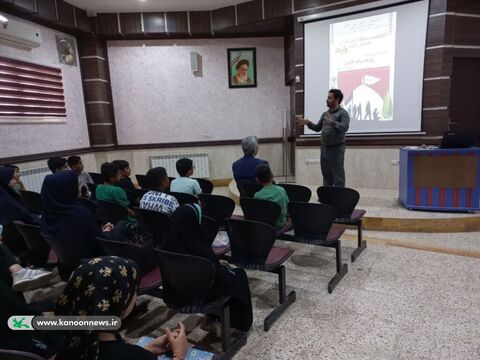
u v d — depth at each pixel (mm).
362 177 5191
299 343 1851
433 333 1879
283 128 6660
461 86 4766
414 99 4699
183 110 6668
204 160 6707
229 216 2787
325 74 5270
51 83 5359
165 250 1742
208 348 1850
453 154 3641
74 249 1802
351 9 4891
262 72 6621
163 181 2598
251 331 1972
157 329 2041
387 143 4926
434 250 3064
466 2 4438
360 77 5016
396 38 4695
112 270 866
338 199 2846
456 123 4855
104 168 2908
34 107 5023
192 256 1496
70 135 5812
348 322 2023
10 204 2404
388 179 5023
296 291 2428
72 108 5859
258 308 2225
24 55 4859
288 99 6723
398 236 3492
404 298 2258
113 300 847
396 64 4746
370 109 5020
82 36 6047
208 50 6531
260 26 6066
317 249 3227
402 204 4160
